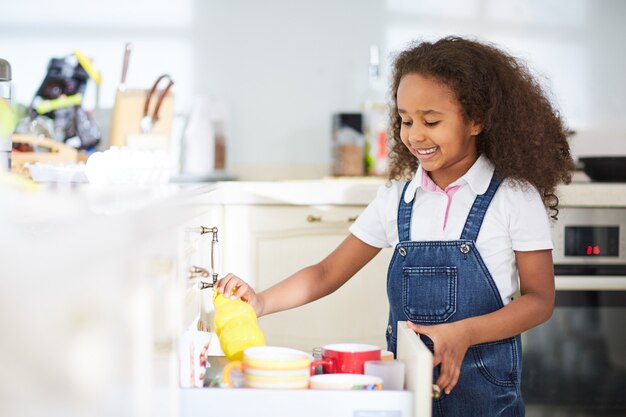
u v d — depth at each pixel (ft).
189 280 4.28
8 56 9.98
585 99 10.39
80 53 9.39
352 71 10.24
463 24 10.31
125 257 2.68
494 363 5.27
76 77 9.36
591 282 8.43
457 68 5.25
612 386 8.47
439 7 10.30
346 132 9.75
